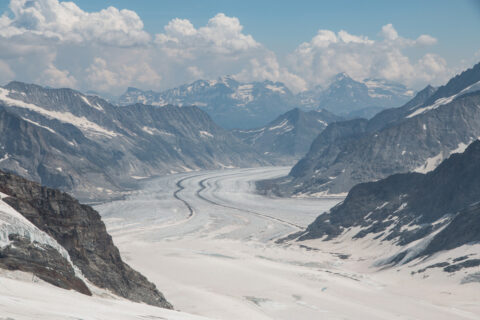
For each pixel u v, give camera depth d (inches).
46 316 2105.1
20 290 2573.8
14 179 4815.5
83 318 2241.6
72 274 3668.8
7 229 3405.5
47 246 3686.0
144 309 3299.7
